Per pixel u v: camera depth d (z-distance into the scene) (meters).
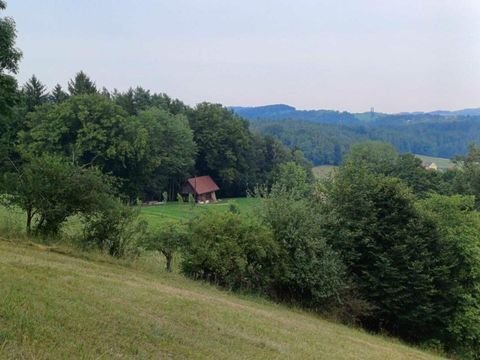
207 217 19.75
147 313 9.39
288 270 20.05
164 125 83.81
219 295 16.06
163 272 17.12
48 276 9.98
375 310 22.64
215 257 18.12
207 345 8.54
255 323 12.21
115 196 19.08
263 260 19.88
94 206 16.89
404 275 22.80
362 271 23.19
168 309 10.38
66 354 5.87
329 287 20.44
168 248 18.27
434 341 23.45
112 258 16.16
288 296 20.58
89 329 7.04
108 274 12.84
